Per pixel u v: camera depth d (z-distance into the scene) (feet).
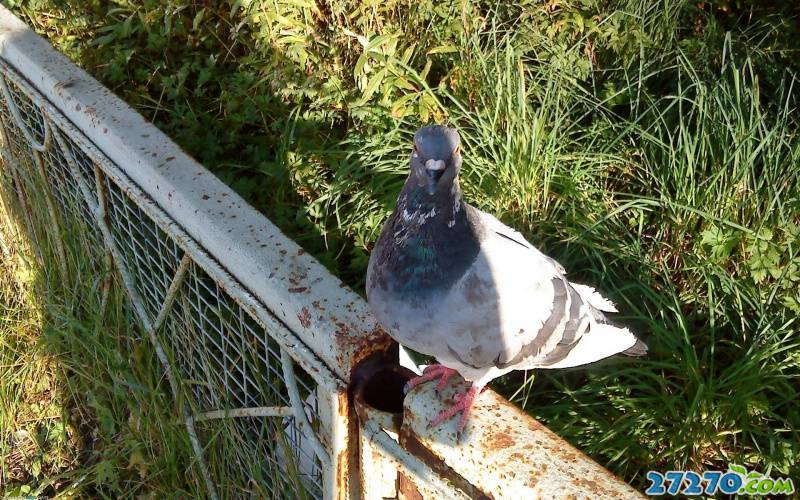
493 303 2.19
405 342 2.29
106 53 4.52
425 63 4.23
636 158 4.05
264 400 2.26
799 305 3.31
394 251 2.17
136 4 4.68
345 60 4.22
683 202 3.67
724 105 3.95
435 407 1.73
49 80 2.74
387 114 3.88
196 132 4.11
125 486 3.29
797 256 3.51
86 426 3.56
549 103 3.87
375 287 2.22
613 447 2.96
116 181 2.51
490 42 4.30
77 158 2.85
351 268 3.57
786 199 3.66
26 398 3.64
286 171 3.85
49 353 3.59
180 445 2.91
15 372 3.66
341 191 3.67
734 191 3.65
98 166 2.66
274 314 2.03
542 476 1.58
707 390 3.01
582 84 4.45
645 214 3.85
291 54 3.99
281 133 4.08
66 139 2.84
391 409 1.86
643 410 3.02
